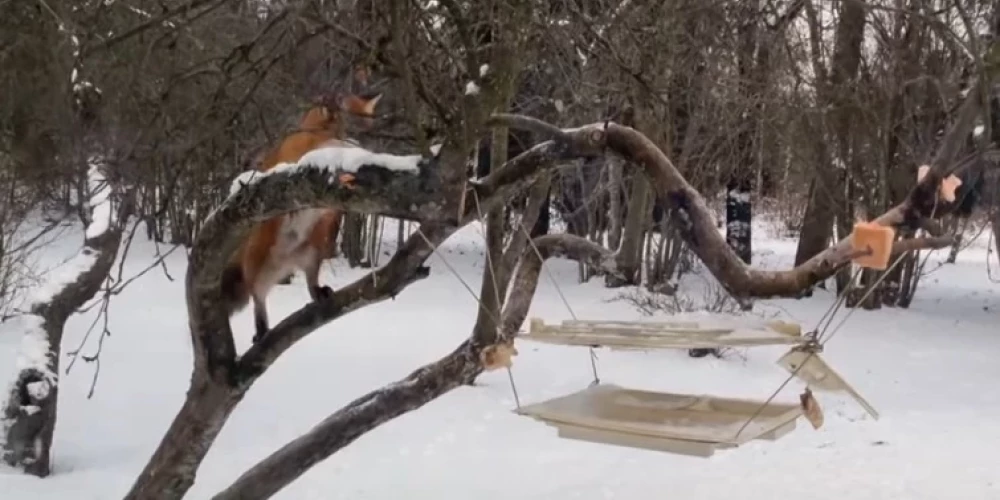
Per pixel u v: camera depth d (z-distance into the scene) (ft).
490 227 27.32
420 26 19.83
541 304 60.18
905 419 40.86
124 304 59.47
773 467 34.83
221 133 19.17
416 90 16.34
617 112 38.60
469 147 14.64
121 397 41.75
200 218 22.71
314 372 45.57
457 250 84.79
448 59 21.30
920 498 31.45
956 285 77.71
